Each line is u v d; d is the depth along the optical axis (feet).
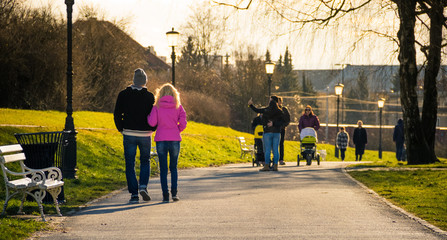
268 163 114.01
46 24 208.03
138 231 47.62
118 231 47.70
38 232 47.57
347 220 53.11
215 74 405.39
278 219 53.47
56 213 57.67
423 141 136.36
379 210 59.62
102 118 198.59
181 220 53.01
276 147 113.60
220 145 217.15
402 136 195.42
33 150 64.54
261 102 431.43
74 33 223.30
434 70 136.77
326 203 64.59
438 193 74.64
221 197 70.13
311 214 56.54
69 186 83.10
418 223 51.83
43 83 204.64
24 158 58.70
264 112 112.98
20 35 197.88
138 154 140.15
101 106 249.34
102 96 257.34
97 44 253.03
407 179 94.07
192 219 53.52
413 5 123.95
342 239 44.04
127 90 65.21
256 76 423.64
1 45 187.21
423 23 125.70
